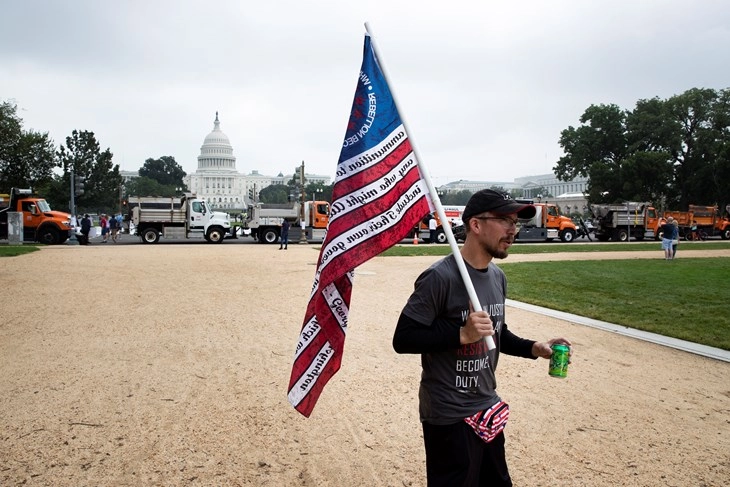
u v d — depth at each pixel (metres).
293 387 2.87
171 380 6.18
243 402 5.47
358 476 3.94
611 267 19.56
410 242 43.06
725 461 4.25
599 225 46.19
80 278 15.38
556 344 2.87
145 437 4.57
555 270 18.45
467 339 2.40
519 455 4.32
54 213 33.69
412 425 4.93
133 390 5.80
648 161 65.75
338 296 2.91
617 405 5.51
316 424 4.92
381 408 5.35
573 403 5.56
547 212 42.41
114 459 4.15
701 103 69.62
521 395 5.80
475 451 2.57
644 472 4.04
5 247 28.30
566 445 4.52
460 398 2.60
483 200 2.63
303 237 37.00
